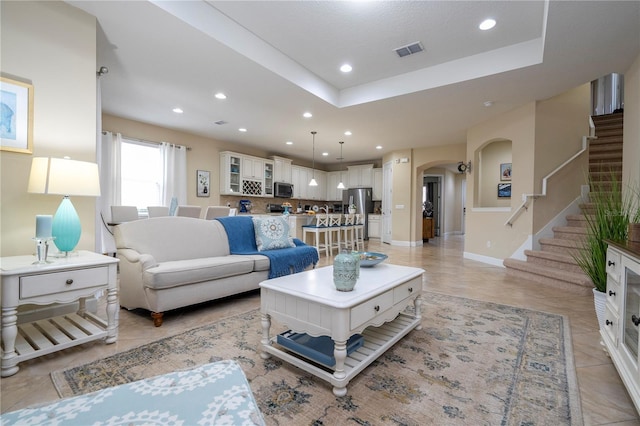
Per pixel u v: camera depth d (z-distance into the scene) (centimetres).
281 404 145
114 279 211
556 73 342
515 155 467
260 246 358
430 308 286
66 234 206
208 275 271
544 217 445
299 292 175
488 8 267
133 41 287
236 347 204
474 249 565
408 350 202
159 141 588
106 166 508
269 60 338
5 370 165
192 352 197
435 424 131
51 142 233
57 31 234
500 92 399
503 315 267
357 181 967
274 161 825
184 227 317
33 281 174
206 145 677
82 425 75
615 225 212
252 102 445
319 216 602
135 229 285
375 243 845
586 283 327
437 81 379
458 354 196
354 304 160
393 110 474
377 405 145
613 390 157
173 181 605
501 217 498
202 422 77
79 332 203
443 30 303
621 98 654
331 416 136
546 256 401
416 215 786
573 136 468
